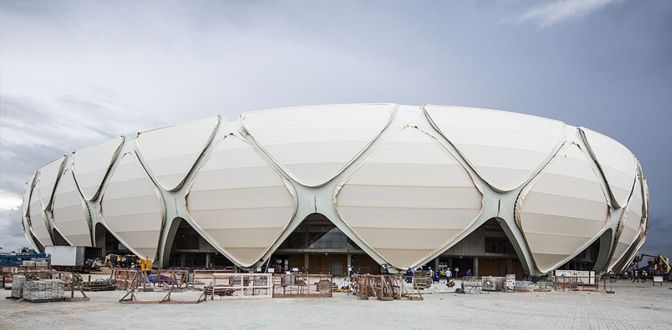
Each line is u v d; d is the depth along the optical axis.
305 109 47.12
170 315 18.84
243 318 18.23
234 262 47.19
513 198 44.16
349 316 19.23
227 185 46.03
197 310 20.55
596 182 47.81
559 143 46.66
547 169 45.25
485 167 43.56
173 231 49.94
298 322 17.41
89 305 21.83
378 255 44.03
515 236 44.88
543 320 19.56
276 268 51.28
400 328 16.45
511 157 44.34
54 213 62.81
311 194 44.03
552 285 41.00
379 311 21.09
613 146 52.22
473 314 20.86
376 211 43.22
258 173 45.19
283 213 44.41
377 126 44.28
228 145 47.00
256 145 45.88
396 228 43.28
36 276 26.78
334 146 44.06
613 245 50.97
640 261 78.38
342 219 43.34
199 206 47.25
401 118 45.16
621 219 50.00
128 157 52.56
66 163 62.66
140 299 24.77
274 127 46.22
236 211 45.84
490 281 35.91
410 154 43.47
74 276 28.44
